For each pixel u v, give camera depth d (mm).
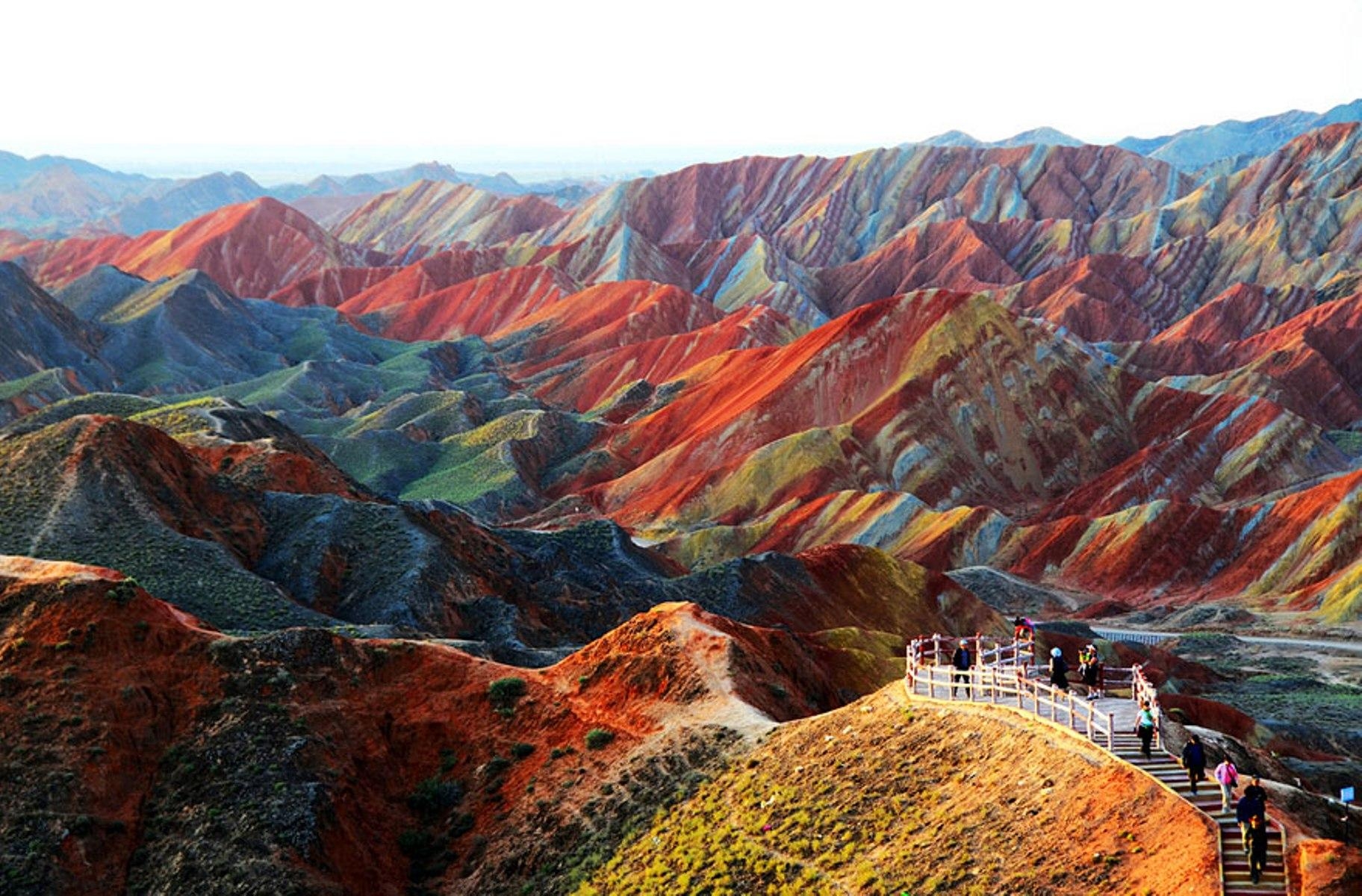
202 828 44188
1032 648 42625
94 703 48250
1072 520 151375
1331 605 128875
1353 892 25625
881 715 40969
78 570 54375
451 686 52469
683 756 44938
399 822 47062
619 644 53312
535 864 42844
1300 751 71250
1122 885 27703
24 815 43781
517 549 102750
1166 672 95375
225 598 75062
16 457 85188
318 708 50188
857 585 106125
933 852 31859
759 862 35312
